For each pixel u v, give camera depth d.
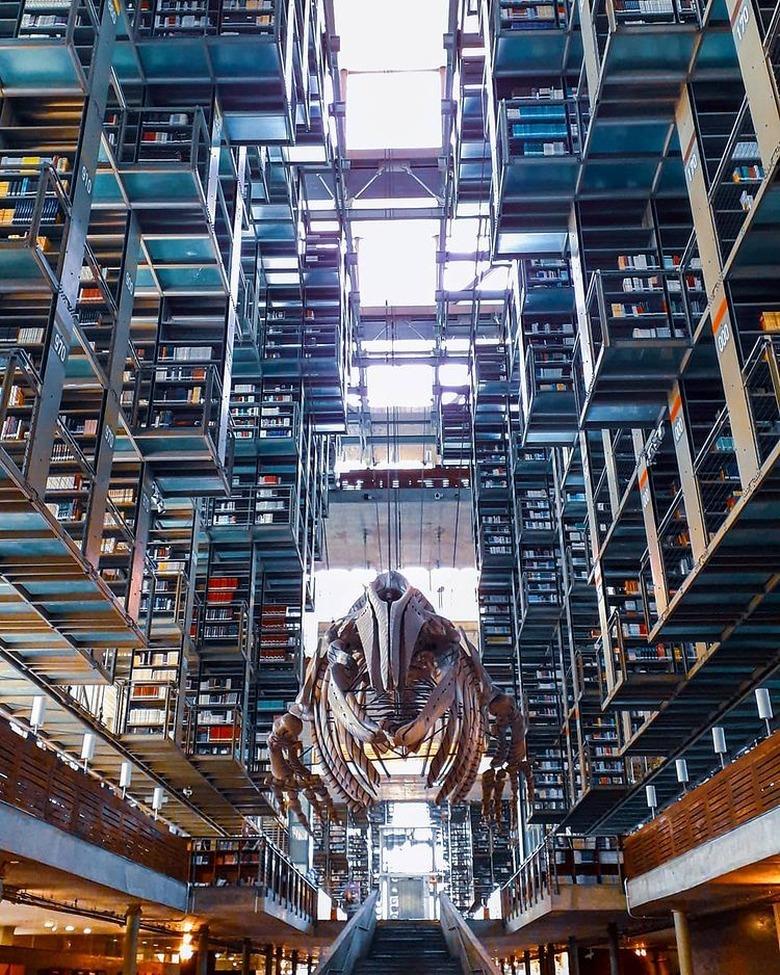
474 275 26.17
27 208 8.67
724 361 8.83
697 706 13.84
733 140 8.88
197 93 12.09
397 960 12.35
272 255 20.36
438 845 34.03
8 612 10.29
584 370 11.34
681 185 11.54
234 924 15.09
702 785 9.80
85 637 11.13
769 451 8.18
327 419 22.30
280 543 19.73
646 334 10.37
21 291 8.46
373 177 25.09
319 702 8.39
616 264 11.45
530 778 9.87
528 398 15.39
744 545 9.30
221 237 12.77
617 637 13.66
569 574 19.58
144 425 11.80
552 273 15.87
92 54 9.62
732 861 8.79
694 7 9.95
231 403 20.28
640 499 12.91
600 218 11.98
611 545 14.13
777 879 9.38
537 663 21.59
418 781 30.33
